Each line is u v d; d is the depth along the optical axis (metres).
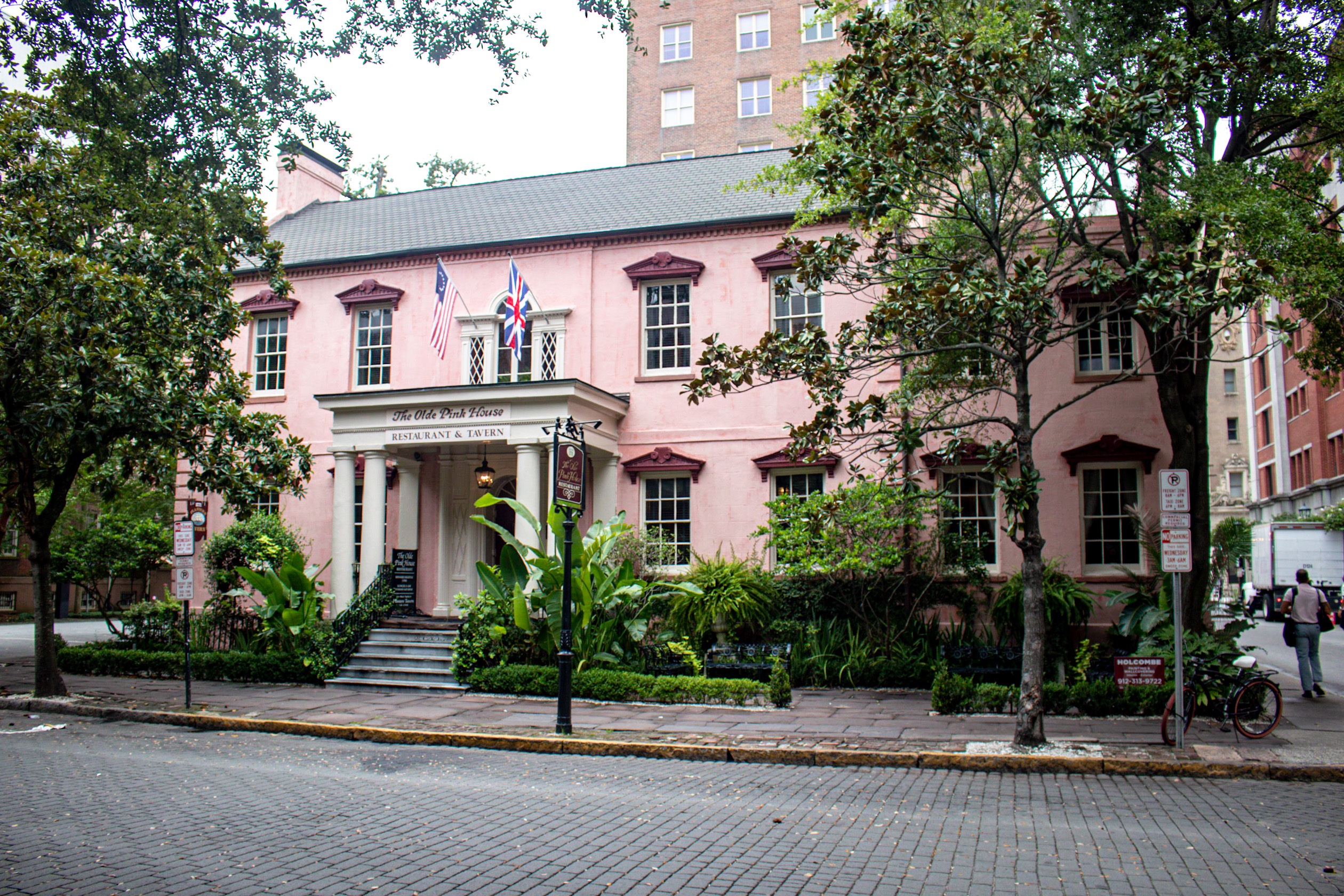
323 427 21.30
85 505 36.81
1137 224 14.22
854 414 11.55
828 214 14.70
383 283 21.42
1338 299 13.21
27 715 13.79
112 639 24.03
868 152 11.41
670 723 12.34
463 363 20.38
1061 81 13.01
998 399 16.41
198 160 13.07
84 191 15.18
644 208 21.08
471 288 20.78
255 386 22.16
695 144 39.78
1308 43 13.71
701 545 18.70
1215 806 8.22
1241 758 9.80
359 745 11.55
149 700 14.39
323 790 8.73
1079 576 16.94
